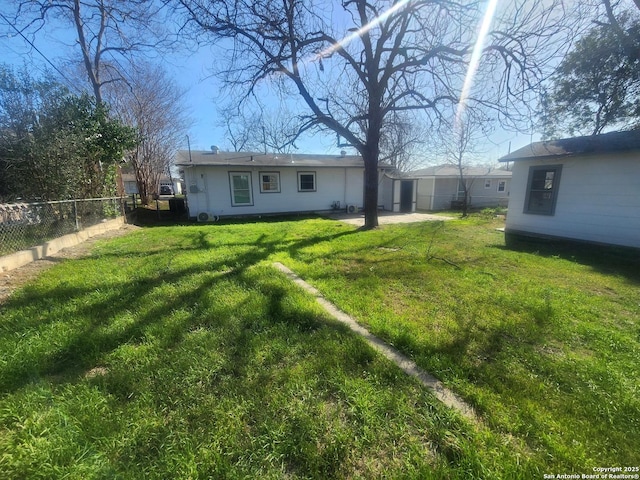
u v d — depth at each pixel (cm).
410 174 2008
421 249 649
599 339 267
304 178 1518
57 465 141
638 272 486
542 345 258
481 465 142
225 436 160
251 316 304
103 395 190
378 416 175
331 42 789
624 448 154
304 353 242
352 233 867
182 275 443
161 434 160
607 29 854
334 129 903
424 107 862
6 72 689
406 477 138
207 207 1342
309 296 367
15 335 256
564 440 159
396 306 343
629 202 664
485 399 189
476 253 611
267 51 761
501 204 2142
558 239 778
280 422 169
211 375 212
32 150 690
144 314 305
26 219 540
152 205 1995
